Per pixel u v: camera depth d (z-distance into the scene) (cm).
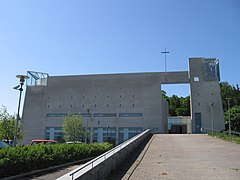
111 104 6581
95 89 6750
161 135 4422
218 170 1180
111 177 988
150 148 2273
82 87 6825
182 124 7669
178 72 6481
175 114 11288
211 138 3634
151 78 6562
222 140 3262
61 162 1761
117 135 6362
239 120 6956
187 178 997
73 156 1936
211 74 6344
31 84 7150
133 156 1662
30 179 1241
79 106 6712
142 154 1794
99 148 2459
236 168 1237
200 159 1574
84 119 6612
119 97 6581
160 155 1764
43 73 7144
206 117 6081
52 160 1644
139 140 2638
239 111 7138
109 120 6488
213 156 1730
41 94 7006
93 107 6638
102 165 902
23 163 1351
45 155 1580
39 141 2764
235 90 10556
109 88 6688
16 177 1278
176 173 1102
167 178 995
